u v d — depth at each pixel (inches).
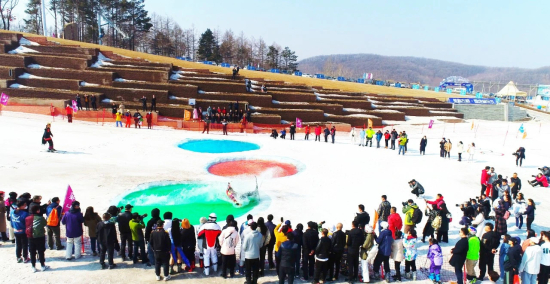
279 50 4830.2
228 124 1448.1
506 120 2209.6
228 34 4549.7
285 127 1603.1
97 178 748.0
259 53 4862.2
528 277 417.1
